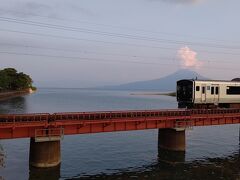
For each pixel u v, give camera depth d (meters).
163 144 47.09
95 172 37.72
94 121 37.94
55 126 35.78
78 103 148.75
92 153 47.28
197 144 55.22
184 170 39.03
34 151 36.38
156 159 43.97
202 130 72.88
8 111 95.38
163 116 43.88
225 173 38.09
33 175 35.00
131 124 41.62
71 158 43.91
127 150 49.53
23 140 55.62
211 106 56.84
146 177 36.22
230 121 50.22
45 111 99.06
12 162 40.50
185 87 55.66
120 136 62.50
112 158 44.38
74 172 37.38
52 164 36.53
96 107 124.06
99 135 63.09
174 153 45.94
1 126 33.12
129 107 126.81
